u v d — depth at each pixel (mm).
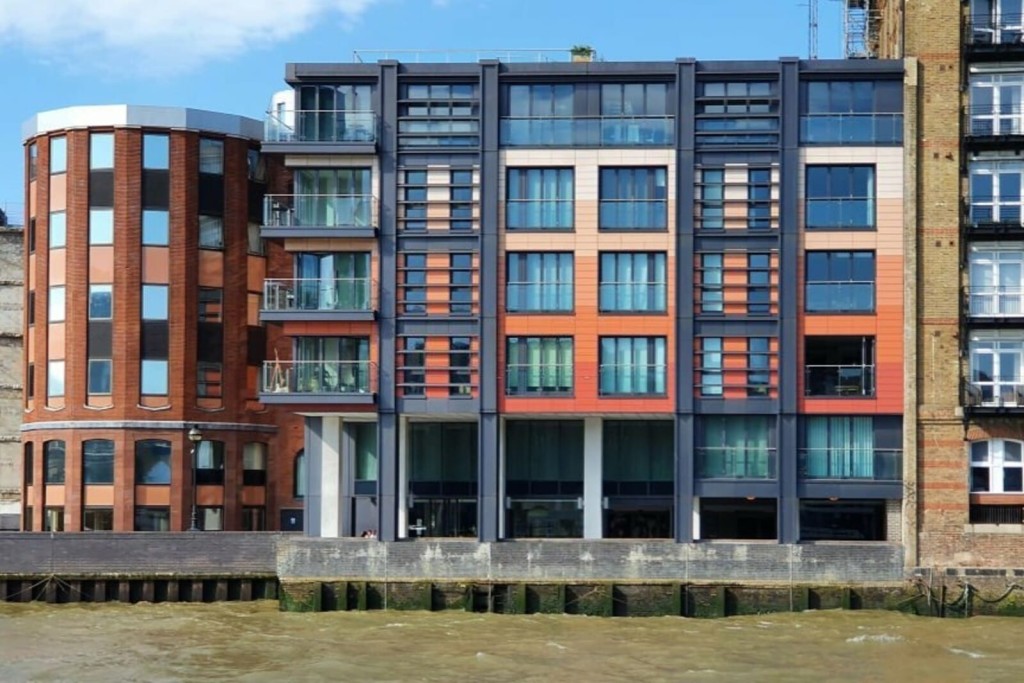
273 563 48469
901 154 45531
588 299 45938
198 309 56719
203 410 56469
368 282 46500
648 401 45625
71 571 48062
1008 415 44281
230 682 32406
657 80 46312
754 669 34219
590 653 36625
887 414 45125
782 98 45625
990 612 43562
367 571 45062
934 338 45031
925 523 44500
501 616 43719
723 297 45844
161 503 55250
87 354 55438
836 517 47594
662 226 46000
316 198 46781
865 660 35531
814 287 45594
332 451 48188
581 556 44625
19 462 64688
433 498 49750
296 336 46969
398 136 46562
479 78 46375
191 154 56750
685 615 44094
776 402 45344
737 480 45375
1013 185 45312
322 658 35781
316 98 47250
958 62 45469
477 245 46156
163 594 48094
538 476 48781
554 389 46031
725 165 45906
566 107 46531
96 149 56000
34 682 32406
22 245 65250
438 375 46188
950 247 45156
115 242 55625
